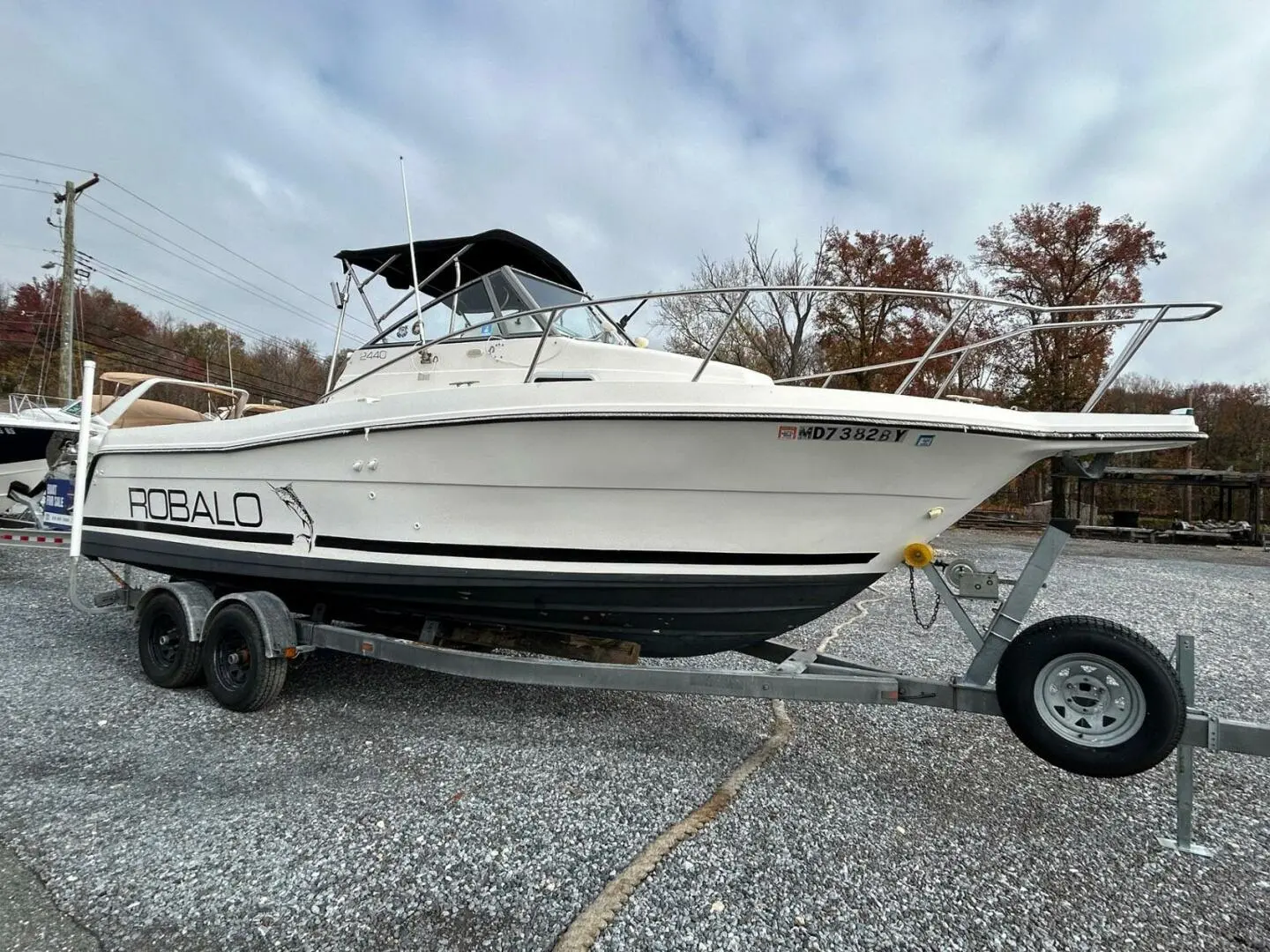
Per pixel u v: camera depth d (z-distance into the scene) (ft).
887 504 9.16
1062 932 6.42
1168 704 7.45
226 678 11.79
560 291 13.62
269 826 8.00
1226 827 8.35
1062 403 59.57
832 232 67.00
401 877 7.07
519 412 9.30
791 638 17.87
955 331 56.80
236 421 12.34
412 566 10.61
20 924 6.25
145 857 7.32
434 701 12.35
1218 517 74.74
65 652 14.97
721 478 9.04
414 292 13.57
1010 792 9.19
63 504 15.78
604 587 9.86
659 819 8.34
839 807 8.70
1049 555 8.61
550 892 6.86
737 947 6.14
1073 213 65.98
